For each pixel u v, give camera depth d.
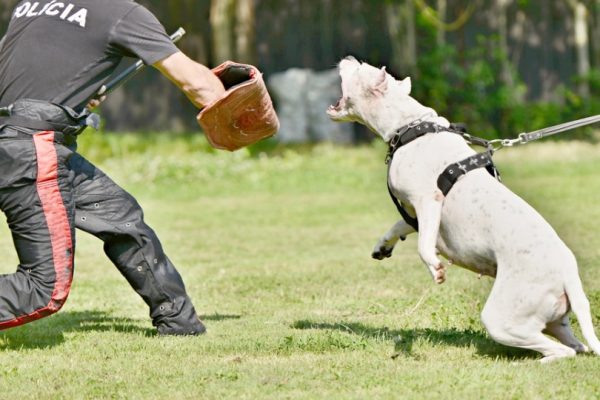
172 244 20.67
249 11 43.84
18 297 10.08
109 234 10.95
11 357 10.33
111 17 10.19
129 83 50.16
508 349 10.08
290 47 50.31
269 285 15.34
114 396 8.59
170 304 11.19
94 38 10.19
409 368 9.29
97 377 9.27
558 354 9.27
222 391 8.61
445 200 9.77
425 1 50.44
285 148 42.00
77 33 10.20
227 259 18.50
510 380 8.76
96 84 10.32
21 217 10.08
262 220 24.77
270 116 10.57
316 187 32.38
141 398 8.50
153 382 9.02
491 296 9.30
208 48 49.09
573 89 53.34
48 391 8.81
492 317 9.27
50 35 10.20
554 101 53.03
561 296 9.14
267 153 40.59
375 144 44.09
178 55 10.23
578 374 8.84
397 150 10.14
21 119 10.05
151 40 10.20
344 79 10.52
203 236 21.95
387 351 10.12
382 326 11.72
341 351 10.21
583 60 49.56
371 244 20.31
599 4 51.09
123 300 14.39
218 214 26.12
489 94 46.78
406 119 10.16
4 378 9.33
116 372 9.45
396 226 10.62
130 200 11.13
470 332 11.02
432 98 45.22
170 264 11.28
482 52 47.22
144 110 50.41
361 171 35.94
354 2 49.78
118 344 10.76
